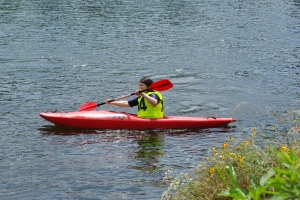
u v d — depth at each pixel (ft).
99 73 70.74
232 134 46.32
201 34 101.55
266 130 46.14
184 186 29.78
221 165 29.86
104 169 37.55
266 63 78.28
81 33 99.50
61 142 43.83
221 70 73.77
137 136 46.24
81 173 36.70
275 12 133.59
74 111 53.57
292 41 96.12
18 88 61.62
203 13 128.26
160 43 92.27
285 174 21.08
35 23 108.68
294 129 32.53
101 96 59.77
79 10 126.82
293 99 58.65
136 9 130.62
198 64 77.41
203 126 48.80
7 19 112.47
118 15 120.98
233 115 52.37
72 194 33.04
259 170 28.07
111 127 48.26
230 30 106.63
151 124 48.34
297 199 20.72
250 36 100.58
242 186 27.32
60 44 89.30
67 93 60.29
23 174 36.37
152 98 48.49
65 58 79.25
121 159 39.83
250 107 55.31
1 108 53.36
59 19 114.11
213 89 63.31
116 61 78.28
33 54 81.41
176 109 55.01
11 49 84.53
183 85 65.41
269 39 97.86
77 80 66.59
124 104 50.24
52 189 33.81
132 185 34.35
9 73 69.15
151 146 43.24
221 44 92.63
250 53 85.51
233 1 153.99
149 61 78.74
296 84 65.82
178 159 39.75
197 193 28.17
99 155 40.75
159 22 113.60
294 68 75.15
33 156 40.16
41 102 56.13
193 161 39.17
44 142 43.70
